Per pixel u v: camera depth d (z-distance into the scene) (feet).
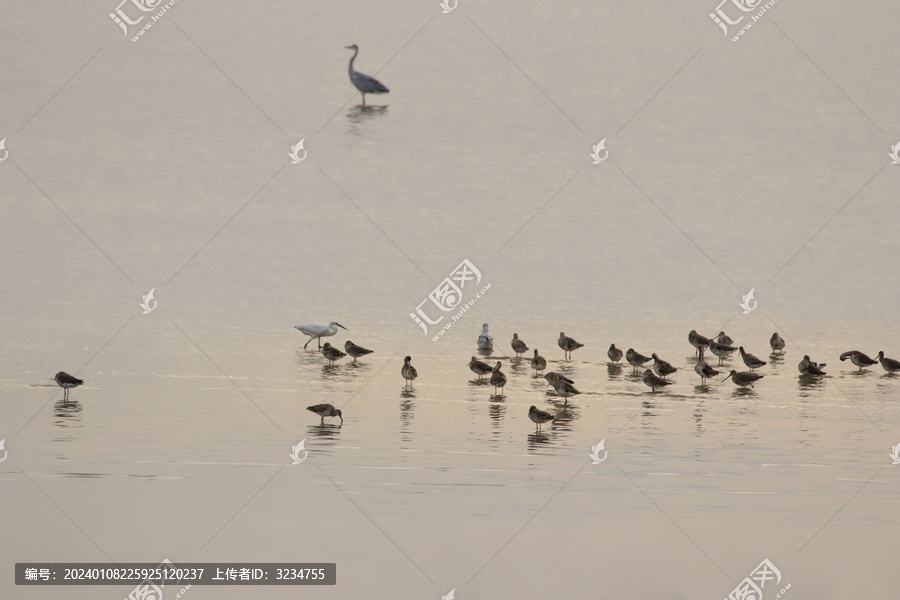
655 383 113.50
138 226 177.06
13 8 393.50
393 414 102.73
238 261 161.58
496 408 105.81
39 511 76.95
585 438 97.09
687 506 81.97
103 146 232.32
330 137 250.98
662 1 448.24
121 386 108.58
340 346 126.82
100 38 359.87
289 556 71.46
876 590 69.67
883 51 367.25
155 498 79.92
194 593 67.77
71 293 142.92
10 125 246.88
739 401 110.42
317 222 184.44
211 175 213.25
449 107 290.35
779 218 193.57
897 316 144.05
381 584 68.54
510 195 205.67
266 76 322.55
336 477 85.35
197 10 411.54
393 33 392.88
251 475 85.20
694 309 146.30
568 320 140.26
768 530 78.13
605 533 76.79
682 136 260.21
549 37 388.16
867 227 188.75
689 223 189.16
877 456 94.38
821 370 120.88
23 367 113.29
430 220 187.42
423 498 81.76
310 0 439.63
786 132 265.34
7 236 167.94
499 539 75.10
